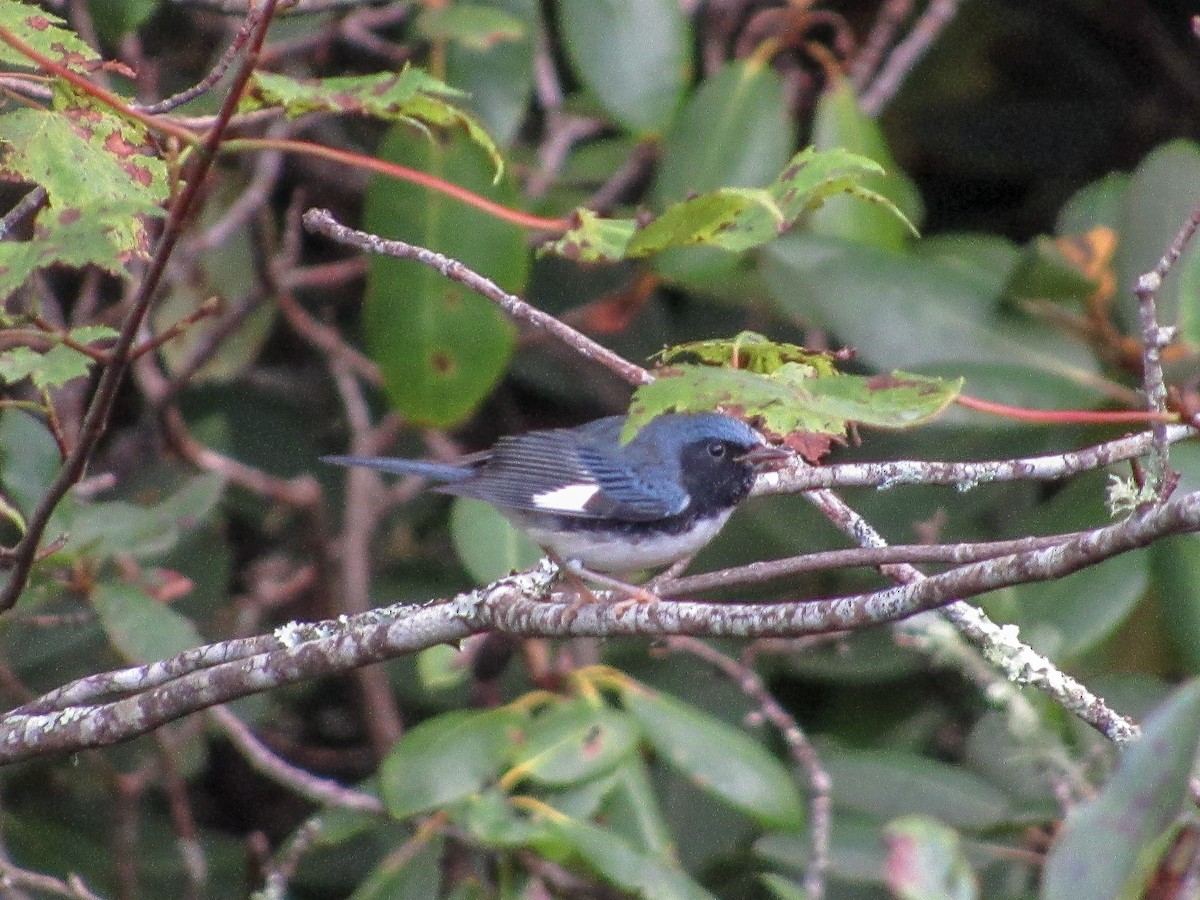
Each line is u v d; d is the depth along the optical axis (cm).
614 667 1168
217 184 1320
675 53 1188
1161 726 516
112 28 1096
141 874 1255
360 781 1406
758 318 1366
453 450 1362
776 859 935
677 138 1181
